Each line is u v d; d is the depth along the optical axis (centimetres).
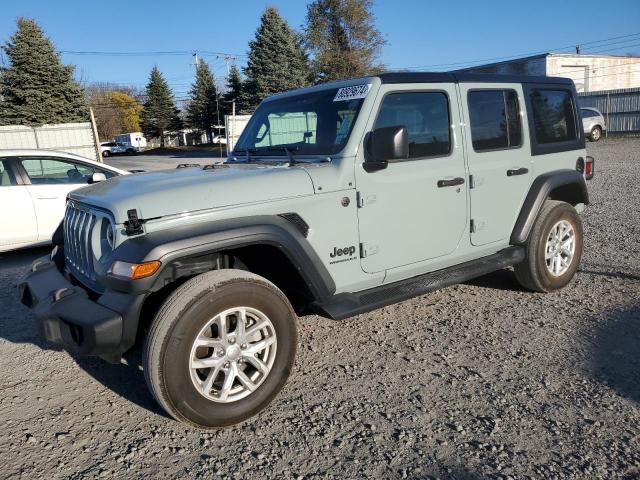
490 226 459
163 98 7394
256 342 324
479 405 331
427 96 411
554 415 317
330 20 4691
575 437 295
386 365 389
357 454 289
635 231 766
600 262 619
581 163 545
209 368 310
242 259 363
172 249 292
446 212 422
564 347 405
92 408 348
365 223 375
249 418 325
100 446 305
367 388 358
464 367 381
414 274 418
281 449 296
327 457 288
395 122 389
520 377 363
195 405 302
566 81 537
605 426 303
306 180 349
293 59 4556
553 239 510
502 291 537
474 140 441
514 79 480
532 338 424
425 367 384
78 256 366
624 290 524
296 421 323
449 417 320
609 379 355
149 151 6544
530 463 275
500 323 457
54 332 318
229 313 310
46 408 349
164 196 307
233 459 289
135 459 292
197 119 6562
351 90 389
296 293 386
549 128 512
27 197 736
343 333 449
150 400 356
